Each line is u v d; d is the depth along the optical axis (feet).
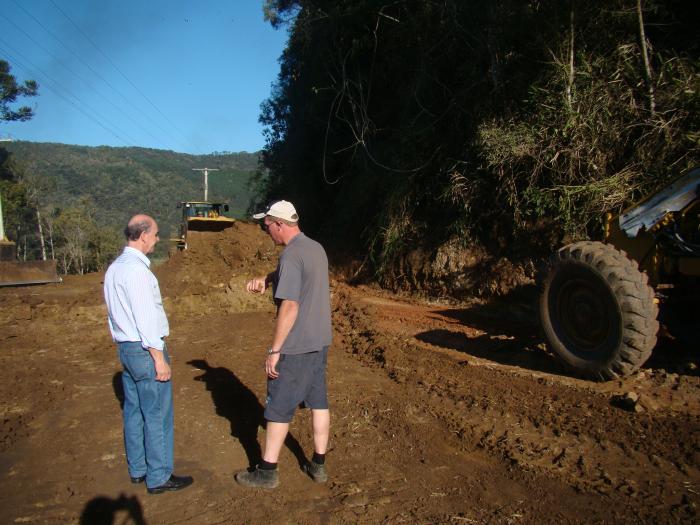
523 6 34.71
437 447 14.73
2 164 165.48
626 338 16.96
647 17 32.76
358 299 41.22
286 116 86.48
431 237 42.55
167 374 12.27
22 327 29.96
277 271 13.65
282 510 11.78
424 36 45.98
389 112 58.39
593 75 32.12
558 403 16.70
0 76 121.60
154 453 12.43
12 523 11.37
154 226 12.76
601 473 12.75
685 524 10.62
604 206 29.19
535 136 33.73
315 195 76.54
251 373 21.29
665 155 28.60
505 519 11.22
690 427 14.28
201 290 37.45
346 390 19.21
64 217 182.60
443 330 28.73
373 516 11.47
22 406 18.24
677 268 18.85
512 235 35.96
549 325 19.52
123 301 12.10
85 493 12.59
